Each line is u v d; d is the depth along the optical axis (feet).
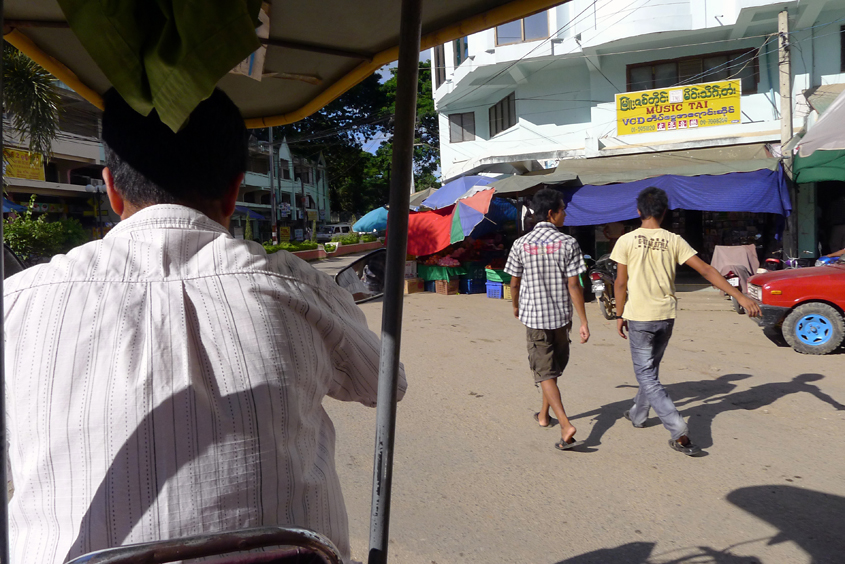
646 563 9.09
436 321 31.04
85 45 2.44
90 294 2.97
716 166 35.96
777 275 23.44
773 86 44.04
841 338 21.75
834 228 41.50
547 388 13.53
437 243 41.29
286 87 6.89
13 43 5.38
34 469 2.79
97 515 2.70
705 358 21.80
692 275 44.91
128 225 3.21
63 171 72.74
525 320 13.60
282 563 2.71
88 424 2.76
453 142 63.21
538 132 53.26
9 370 2.90
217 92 3.45
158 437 2.77
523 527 10.19
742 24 42.37
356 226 57.72
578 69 51.44
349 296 3.91
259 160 136.98
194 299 3.03
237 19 2.40
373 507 3.55
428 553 9.44
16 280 3.14
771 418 15.20
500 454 13.28
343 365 3.67
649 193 13.28
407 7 3.30
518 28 50.70
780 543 9.53
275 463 2.95
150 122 3.25
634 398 15.80
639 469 12.36
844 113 22.06
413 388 18.47
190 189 3.34
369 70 6.43
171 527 2.72
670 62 47.21
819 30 42.39
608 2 45.47
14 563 2.79
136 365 2.85
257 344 3.01
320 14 5.30
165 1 2.45
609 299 30.94
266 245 91.50
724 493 11.23
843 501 10.83
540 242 13.58
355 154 136.36
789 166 36.14
